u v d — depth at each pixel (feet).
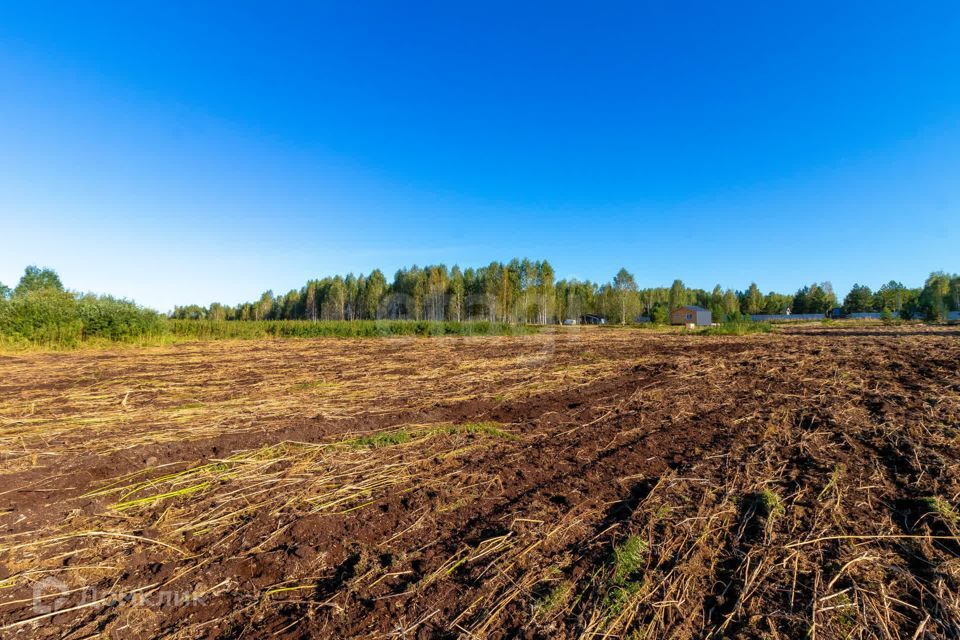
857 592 7.85
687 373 32.60
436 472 14.07
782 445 15.72
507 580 8.47
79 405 23.41
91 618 7.65
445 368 37.63
